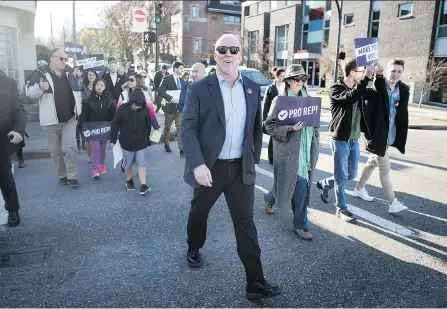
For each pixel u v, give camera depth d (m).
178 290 3.13
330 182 5.09
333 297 3.04
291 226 4.45
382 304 2.96
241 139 3.02
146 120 5.52
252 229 3.01
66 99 5.63
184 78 8.86
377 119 4.41
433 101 20.22
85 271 3.42
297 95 4.03
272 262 3.59
